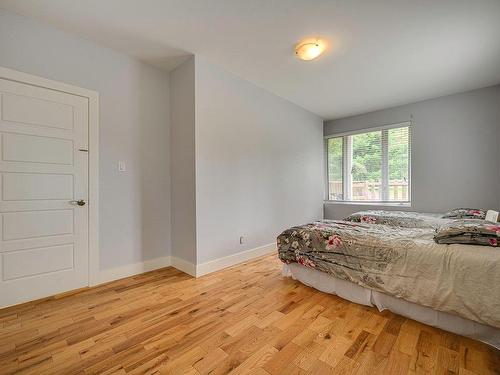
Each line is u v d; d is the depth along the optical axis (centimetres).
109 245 262
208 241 287
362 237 211
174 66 301
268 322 180
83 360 141
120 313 194
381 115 446
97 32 237
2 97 204
